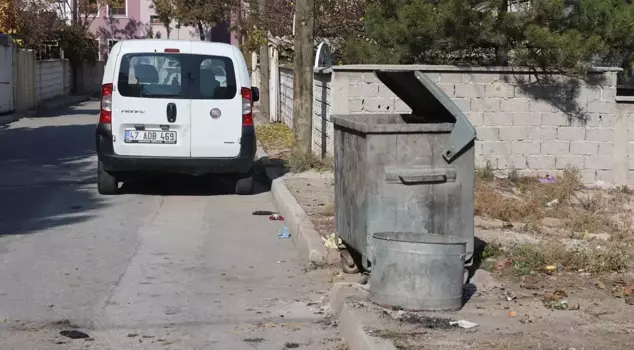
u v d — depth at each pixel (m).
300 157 13.70
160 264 8.11
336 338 5.98
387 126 6.49
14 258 8.20
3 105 25.33
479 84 12.66
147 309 6.66
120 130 11.24
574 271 7.52
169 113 11.28
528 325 5.78
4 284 7.28
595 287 6.93
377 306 6.10
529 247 8.06
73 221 10.06
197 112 11.38
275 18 23.30
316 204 10.51
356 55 13.78
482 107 12.72
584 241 9.02
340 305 6.34
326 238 8.42
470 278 7.02
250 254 8.59
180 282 7.48
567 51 12.08
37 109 30.25
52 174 13.82
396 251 5.98
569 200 11.79
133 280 7.51
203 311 6.63
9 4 32.03
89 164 15.12
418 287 5.99
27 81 28.91
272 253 8.66
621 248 8.47
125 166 11.33
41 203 11.21
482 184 11.76
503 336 5.51
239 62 11.64
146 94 11.27
